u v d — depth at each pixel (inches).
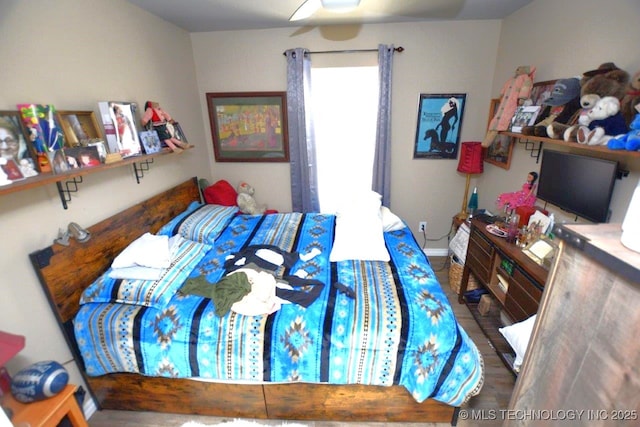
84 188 63.2
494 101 105.5
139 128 82.5
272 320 55.3
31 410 40.8
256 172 128.4
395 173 124.3
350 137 120.9
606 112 53.7
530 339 31.0
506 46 99.9
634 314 20.8
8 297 49.4
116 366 57.6
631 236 22.3
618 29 58.8
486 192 115.6
